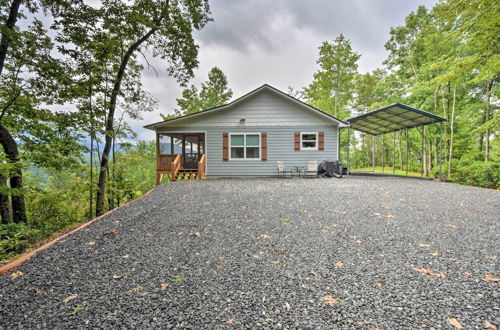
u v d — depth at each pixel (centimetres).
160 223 390
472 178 898
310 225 371
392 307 171
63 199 907
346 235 325
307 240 310
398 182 892
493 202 514
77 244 306
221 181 943
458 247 279
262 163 1159
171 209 477
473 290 191
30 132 786
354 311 167
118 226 376
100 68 889
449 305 173
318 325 154
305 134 1150
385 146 2586
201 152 1677
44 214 891
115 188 1049
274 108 1158
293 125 1152
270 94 1160
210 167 1167
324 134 1141
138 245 301
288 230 349
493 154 1223
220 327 153
